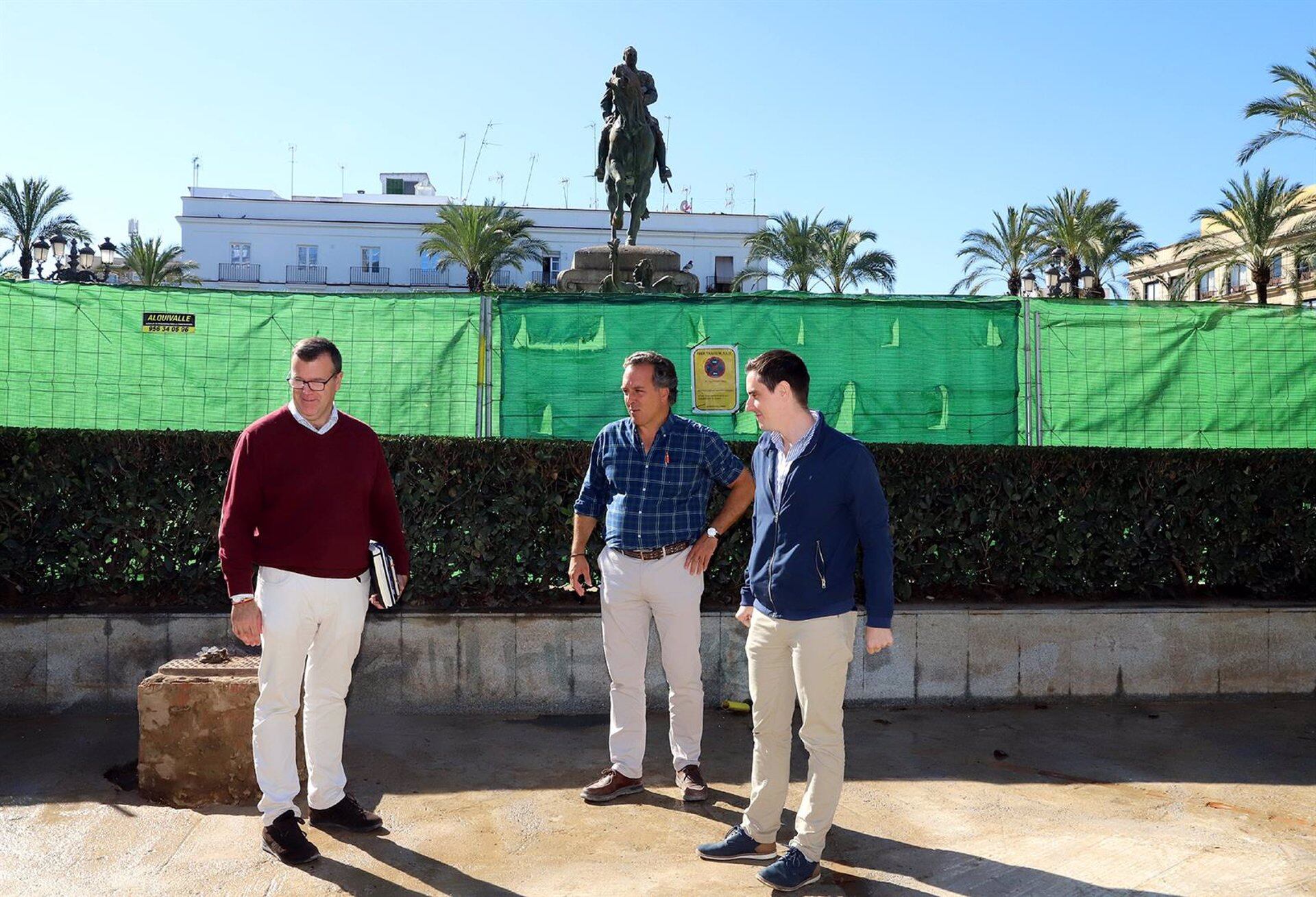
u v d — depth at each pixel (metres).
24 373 6.67
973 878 3.69
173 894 3.47
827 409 7.11
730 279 62.91
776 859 3.84
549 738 5.23
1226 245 36.66
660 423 4.50
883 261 48.25
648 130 21.11
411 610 5.68
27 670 5.42
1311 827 4.18
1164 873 3.74
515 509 5.80
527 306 6.98
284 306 6.88
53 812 4.16
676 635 4.47
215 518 5.74
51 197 43.53
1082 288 28.27
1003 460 6.12
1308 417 7.53
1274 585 6.36
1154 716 5.69
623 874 3.70
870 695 5.80
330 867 3.70
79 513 5.70
